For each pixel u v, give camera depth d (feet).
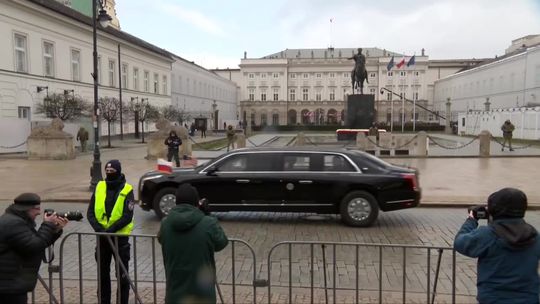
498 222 10.75
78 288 19.69
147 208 33.76
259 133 230.68
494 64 241.55
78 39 140.15
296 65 363.97
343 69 358.84
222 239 12.53
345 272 21.90
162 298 18.69
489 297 10.57
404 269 15.49
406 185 31.14
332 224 32.32
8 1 106.73
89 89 146.72
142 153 99.71
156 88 207.00
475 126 185.37
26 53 115.24
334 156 32.17
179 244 12.06
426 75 344.69
